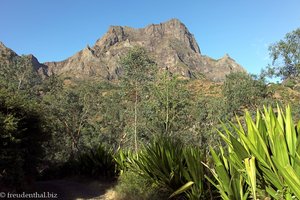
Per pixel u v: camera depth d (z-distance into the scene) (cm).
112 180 1498
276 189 356
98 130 4388
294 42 2277
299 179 294
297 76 2361
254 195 342
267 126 370
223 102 3778
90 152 1833
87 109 4216
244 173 388
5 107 1117
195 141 3412
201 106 3909
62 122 3962
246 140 365
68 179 1722
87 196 1137
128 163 1345
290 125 350
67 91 4119
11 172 993
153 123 3534
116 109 4469
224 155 453
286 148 331
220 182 434
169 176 781
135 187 963
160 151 822
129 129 3909
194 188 640
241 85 3647
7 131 991
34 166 1297
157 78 3644
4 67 3953
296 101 3300
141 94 3688
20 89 3891
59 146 3825
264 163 348
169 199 792
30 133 1243
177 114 3562
